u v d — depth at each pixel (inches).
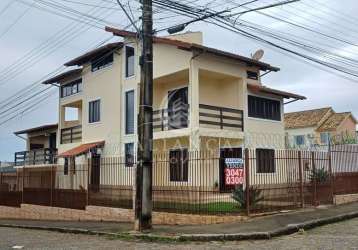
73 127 1239.5
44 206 922.1
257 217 597.0
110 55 1096.8
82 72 1190.3
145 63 560.7
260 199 617.3
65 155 1097.4
